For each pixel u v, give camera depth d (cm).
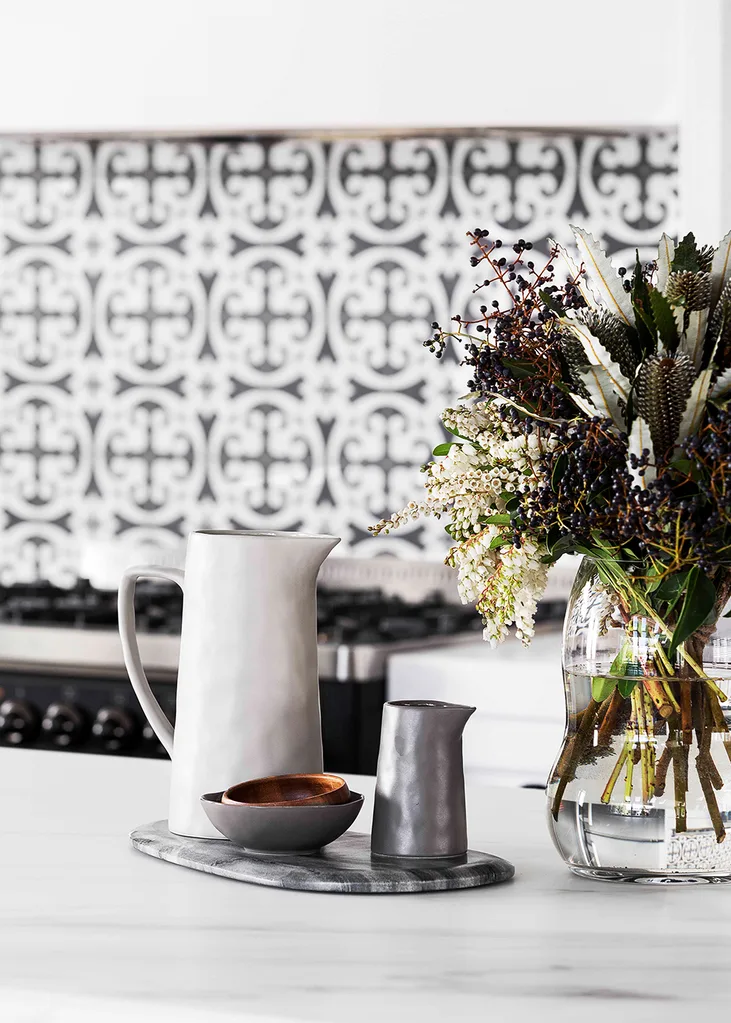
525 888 91
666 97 257
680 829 90
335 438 314
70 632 254
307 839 93
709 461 85
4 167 329
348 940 78
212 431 321
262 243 316
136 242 323
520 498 93
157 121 283
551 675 221
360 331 312
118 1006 67
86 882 91
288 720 100
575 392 92
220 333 320
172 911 83
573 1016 66
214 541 101
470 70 266
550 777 96
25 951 75
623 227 294
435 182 305
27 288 330
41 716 255
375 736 235
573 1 260
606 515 87
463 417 96
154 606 283
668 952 76
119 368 326
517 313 95
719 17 250
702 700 90
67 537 330
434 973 72
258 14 276
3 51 291
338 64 273
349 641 240
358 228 310
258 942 77
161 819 110
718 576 91
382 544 313
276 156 314
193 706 101
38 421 331
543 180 298
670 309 88
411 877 89
